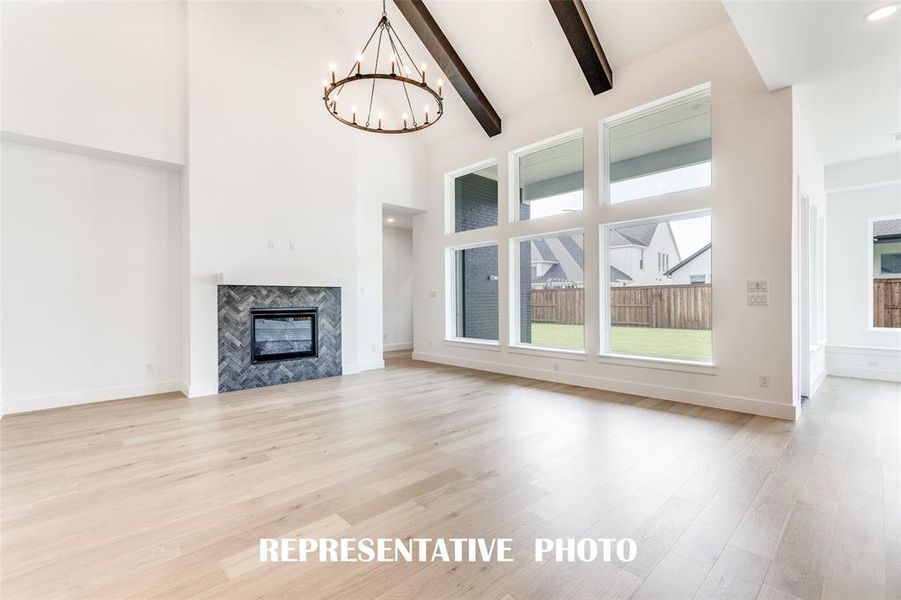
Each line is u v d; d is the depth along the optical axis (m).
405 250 9.27
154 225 4.82
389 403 4.32
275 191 5.33
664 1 3.96
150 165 4.73
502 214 5.98
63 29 4.03
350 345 6.15
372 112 6.45
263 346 5.27
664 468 2.63
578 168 5.32
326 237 5.86
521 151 5.84
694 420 3.62
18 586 1.59
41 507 2.21
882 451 2.87
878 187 5.39
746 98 3.77
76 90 4.09
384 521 2.05
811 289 4.82
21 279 4.05
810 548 1.79
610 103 4.72
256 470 2.67
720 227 3.95
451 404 4.26
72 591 1.57
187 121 4.70
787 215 3.57
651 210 4.43
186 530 1.99
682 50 4.14
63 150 4.23
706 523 1.99
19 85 3.81
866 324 5.50
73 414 3.96
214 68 4.83
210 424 3.64
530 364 5.66
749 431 3.30
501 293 6.04
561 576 1.62
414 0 4.90
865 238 5.50
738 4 2.44
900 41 2.84
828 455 2.81
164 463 2.79
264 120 5.24
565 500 2.23
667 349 4.49
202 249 4.73
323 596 1.53
